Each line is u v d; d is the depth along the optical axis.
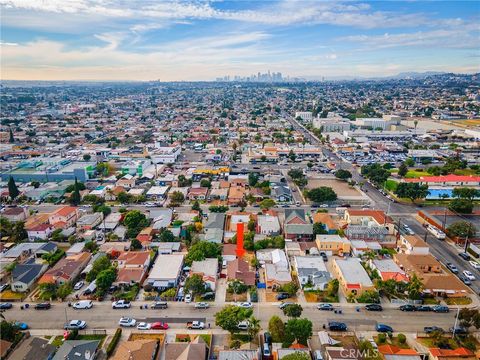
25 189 192.00
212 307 96.50
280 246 128.25
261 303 98.25
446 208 161.50
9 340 82.44
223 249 124.12
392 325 89.88
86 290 101.88
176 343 78.69
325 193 174.00
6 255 121.06
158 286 103.81
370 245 127.44
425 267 113.19
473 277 110.38
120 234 137.25
